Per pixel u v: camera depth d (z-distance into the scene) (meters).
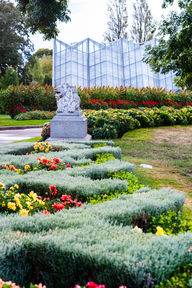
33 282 3.47
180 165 11.19
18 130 22.62
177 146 14.68
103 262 3.05
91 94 32.28
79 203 5.35
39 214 4.60
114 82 46.09
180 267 3.15
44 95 31.33
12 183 6.52
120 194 5.98
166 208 5.02
